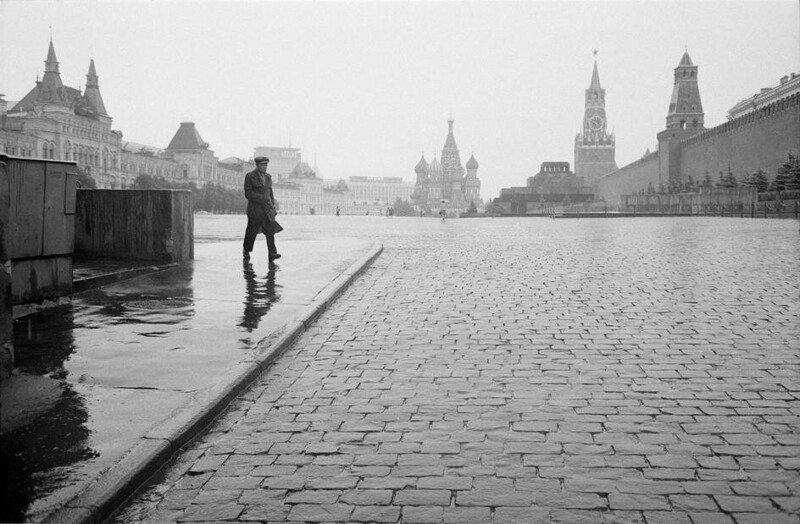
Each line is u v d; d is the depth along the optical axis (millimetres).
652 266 14508
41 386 5562
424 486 3910
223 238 24062
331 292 10422
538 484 3914
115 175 127562
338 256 16156
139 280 11688
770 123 66000
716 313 8992
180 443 4551
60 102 109500
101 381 5715
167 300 9664
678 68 107562
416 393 5672
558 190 152750
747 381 5898
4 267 5496
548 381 5969
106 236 13906
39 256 8922
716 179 82875
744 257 16109
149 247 13758
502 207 136250
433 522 3508
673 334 7789
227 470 4207
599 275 13078
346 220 68250
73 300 9633
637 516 3535
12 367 5691
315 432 4809
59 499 3645
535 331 8055
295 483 3994
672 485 3881
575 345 7312
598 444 4492
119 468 4000
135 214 13742
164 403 5160
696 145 92250
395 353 7074
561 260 16234
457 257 17438
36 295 8938
